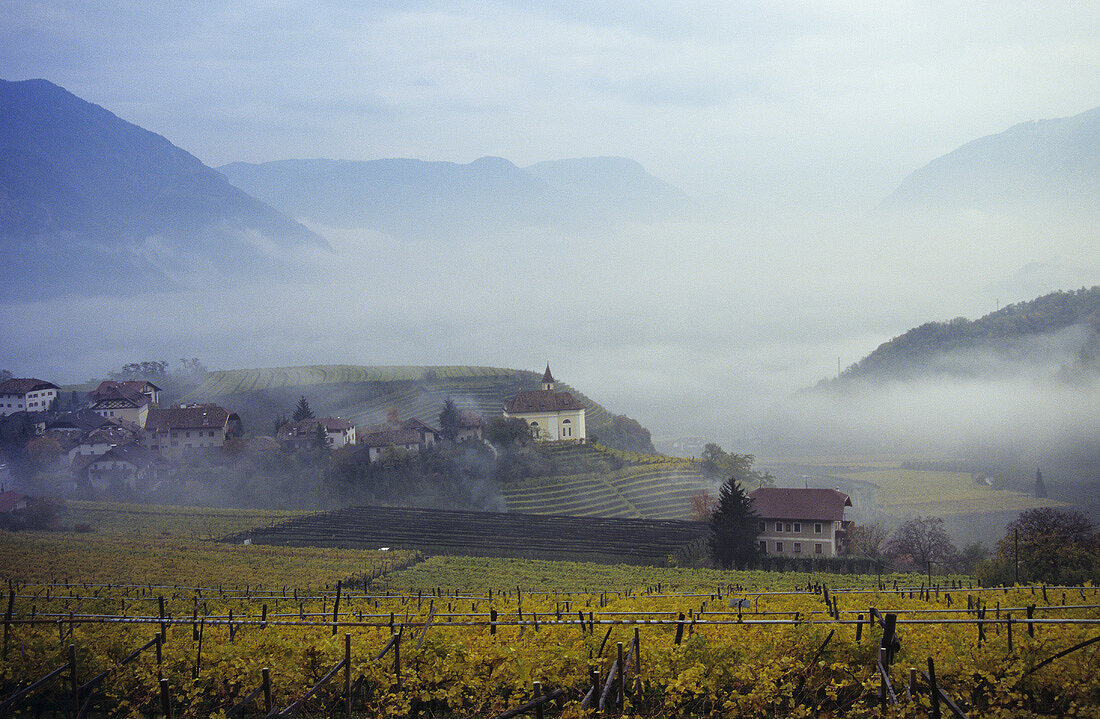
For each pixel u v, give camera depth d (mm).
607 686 23781
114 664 27562
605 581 82438
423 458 164125
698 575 86250
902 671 24562
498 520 130000
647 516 156000
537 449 184875
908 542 113000
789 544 107500
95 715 28484
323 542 111188
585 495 162000
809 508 108000
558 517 133250
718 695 26203
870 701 26047
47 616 32156
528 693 25156
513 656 26062
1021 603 40094
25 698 28062
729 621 27562
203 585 76188
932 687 21500
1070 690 24188
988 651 25859
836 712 25609
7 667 27609
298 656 27453
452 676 26391
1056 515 81688
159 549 98750
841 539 108625
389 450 163500
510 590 75000
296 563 92000
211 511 133375
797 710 24562
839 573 91125
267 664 26766
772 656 26359
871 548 112688
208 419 186625
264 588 75750
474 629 30281
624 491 167875
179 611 44469
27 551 95000
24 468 169125
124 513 129875
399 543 111062
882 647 23594
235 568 87062
